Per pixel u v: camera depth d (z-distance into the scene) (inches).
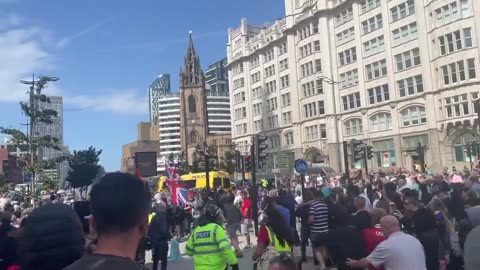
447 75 2032.5
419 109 2241.6
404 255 203.6
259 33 3969.0
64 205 111.8
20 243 106.8
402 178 754.8
